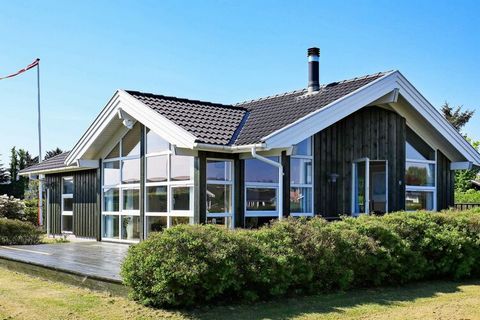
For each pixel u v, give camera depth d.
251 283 7.68
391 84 13.16
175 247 7.27
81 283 8.74
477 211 12.10
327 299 7.93
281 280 7.75
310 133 11.51
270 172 12.54
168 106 12.73
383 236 9.35
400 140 14.07
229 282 7.24
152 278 7.20
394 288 9.06
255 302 7.57
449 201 15.62
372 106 13.91
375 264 8.96
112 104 13.49
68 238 17.30
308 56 14.45
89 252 11.94
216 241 7.50
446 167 15.64
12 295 8.30
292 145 11.18
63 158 18.44
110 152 15.05
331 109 11.92
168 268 6.98
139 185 13.66
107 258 10.73
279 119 12.20
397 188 13.83
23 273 10.50
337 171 13.51
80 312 7.08
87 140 14.61
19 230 14.75
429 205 15.20
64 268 9.21
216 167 11.88
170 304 7.16
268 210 12.45
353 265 8.74
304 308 7.30
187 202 11.96
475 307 7.59
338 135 13.58
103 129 13.98
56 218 18.44
